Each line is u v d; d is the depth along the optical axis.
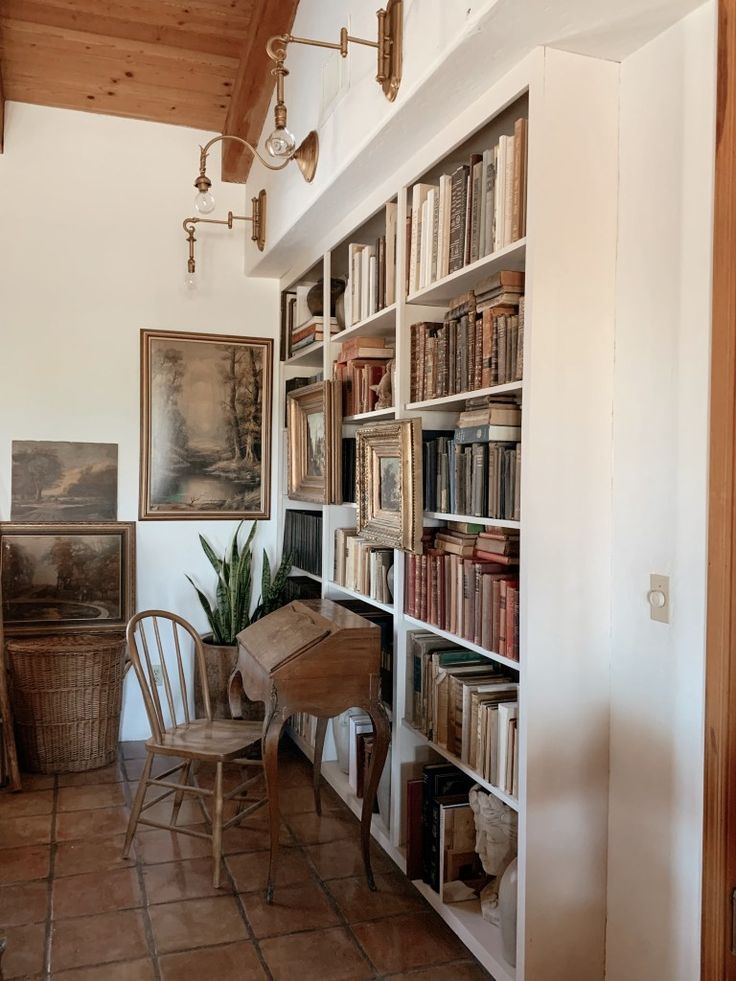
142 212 3.94
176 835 2.93
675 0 1.68
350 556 3.25
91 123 3.85
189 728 2.93
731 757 1.64
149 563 4.00
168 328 4.00
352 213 3.11
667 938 1.81
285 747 3.94
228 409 4.12
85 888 2.54
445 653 2.51
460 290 2.45
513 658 2.03
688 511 1.76
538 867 1.93
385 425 2.64
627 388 1.93
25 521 3.76
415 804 2.54
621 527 1.95
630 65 1.92
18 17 3.27
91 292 3.86
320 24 2.89
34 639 3.64
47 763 3.52
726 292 1.62
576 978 1.98
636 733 1.91
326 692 2.52
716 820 1.66
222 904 2.46
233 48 3.51
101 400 3.89
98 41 3.41
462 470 2.32
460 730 2.34
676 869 1.78
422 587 2.56
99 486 3.89
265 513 4.21
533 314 1.89
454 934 2.33
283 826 3.02
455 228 2.31
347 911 2.44
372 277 2.96
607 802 2.00
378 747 2.57
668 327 1.81
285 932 2.32
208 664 3.76
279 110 2.38
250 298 4.17
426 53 2.03
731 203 1.61
